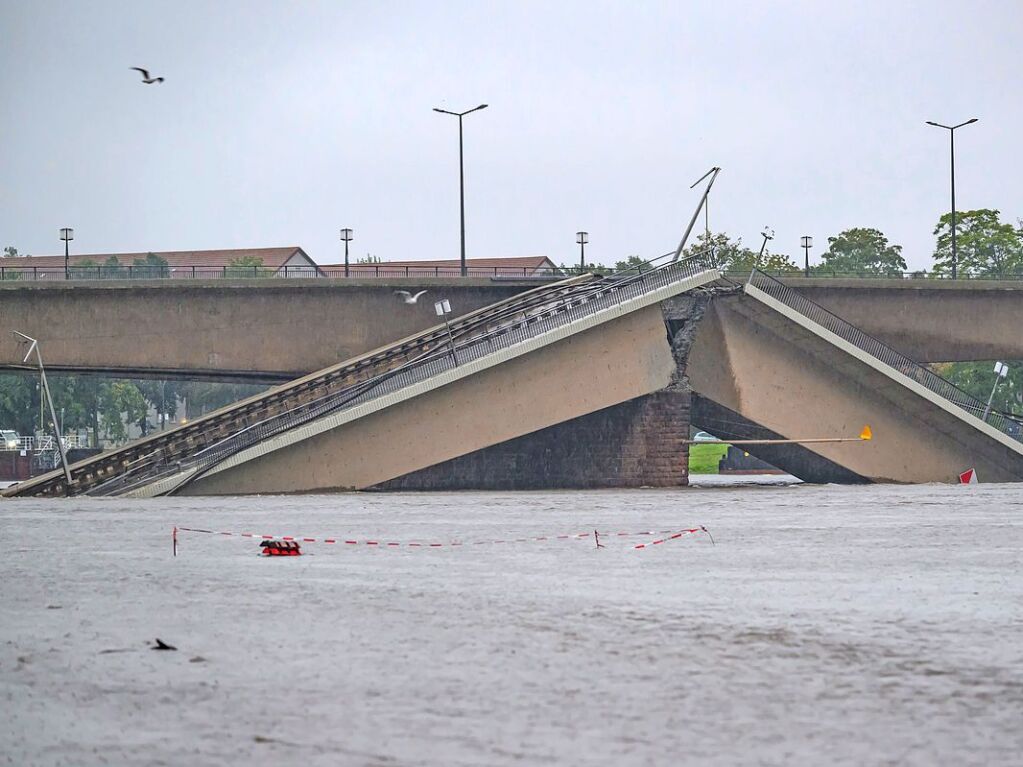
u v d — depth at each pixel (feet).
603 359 523.29
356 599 250.57
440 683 180.55
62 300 528.22
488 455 560.61
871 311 590.14
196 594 259.60
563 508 451.53
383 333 547.49
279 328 540.93
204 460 490.08
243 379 561.02
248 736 157.07
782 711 166.50
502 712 166.20
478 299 557.74
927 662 192.13
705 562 305.12
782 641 207.21
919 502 474.90
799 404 551.18
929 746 152.87
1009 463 585.63
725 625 220.84
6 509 446.19
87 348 529.86
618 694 174.70
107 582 277.23
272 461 493.77
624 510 444.55
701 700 171.63
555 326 505.66
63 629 222.48
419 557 317.01
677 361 542.16
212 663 193.88
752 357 544.21
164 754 150.82
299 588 266.16
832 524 393.70
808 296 582.76
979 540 350.64
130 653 201.67
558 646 204.03
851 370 550.77
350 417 489.26
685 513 432.25
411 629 218.59
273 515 422.00
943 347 599.57
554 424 517.55
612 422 555.69
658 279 519.60
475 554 322.34
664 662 192.54
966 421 560.20
